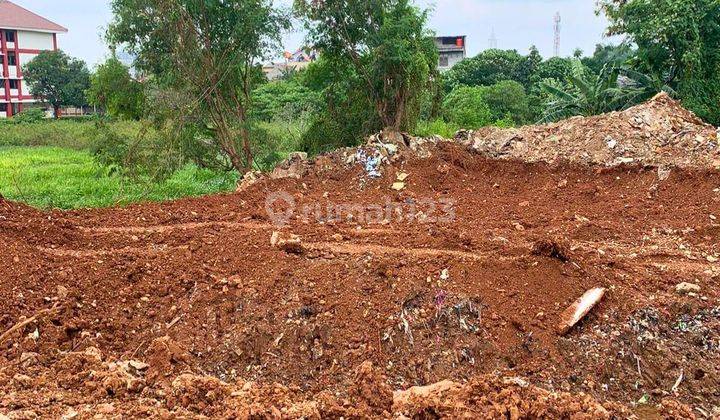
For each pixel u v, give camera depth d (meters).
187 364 4.79
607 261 6.05
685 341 5.14
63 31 46.00
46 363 4.67
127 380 4.17
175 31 12.10
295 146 15.09
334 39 13.00
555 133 11.22
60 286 5.62
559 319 5.18
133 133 13.29
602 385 4.80
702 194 8.80
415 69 12.60
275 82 28.22
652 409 4.57
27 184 13.38
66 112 45.53
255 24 12.08
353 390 4.36
